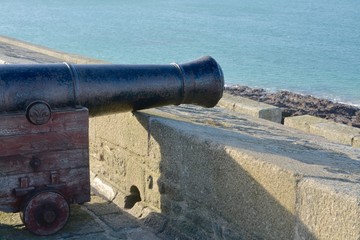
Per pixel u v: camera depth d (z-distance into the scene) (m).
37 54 11.45
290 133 6.47
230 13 88.62
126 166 6.41
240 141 5.13
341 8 102.50
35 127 5.00
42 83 5.09
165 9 94.69
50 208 5.10
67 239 5.20
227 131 5.83
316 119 8.50
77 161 5.21
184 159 5.32
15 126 4.93
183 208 5.43
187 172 5.30
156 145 5.80
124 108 5.64
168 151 5.59
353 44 54.38
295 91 31.97
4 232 5.18
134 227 5.61
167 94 5.71
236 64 41.50
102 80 5.40
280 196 4.21
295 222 4.09
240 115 7.28
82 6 98.12
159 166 5.77
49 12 84.62
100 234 5.37
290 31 64.44
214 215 4.97
